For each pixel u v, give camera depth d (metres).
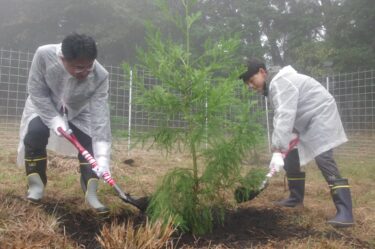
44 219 3.38
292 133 4.17
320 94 4.07
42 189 3.87
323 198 5.24
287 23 24.78
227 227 3.77
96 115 3.74
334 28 20.70
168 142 3.56
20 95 10.52
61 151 4.08
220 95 3.34
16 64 10.57
